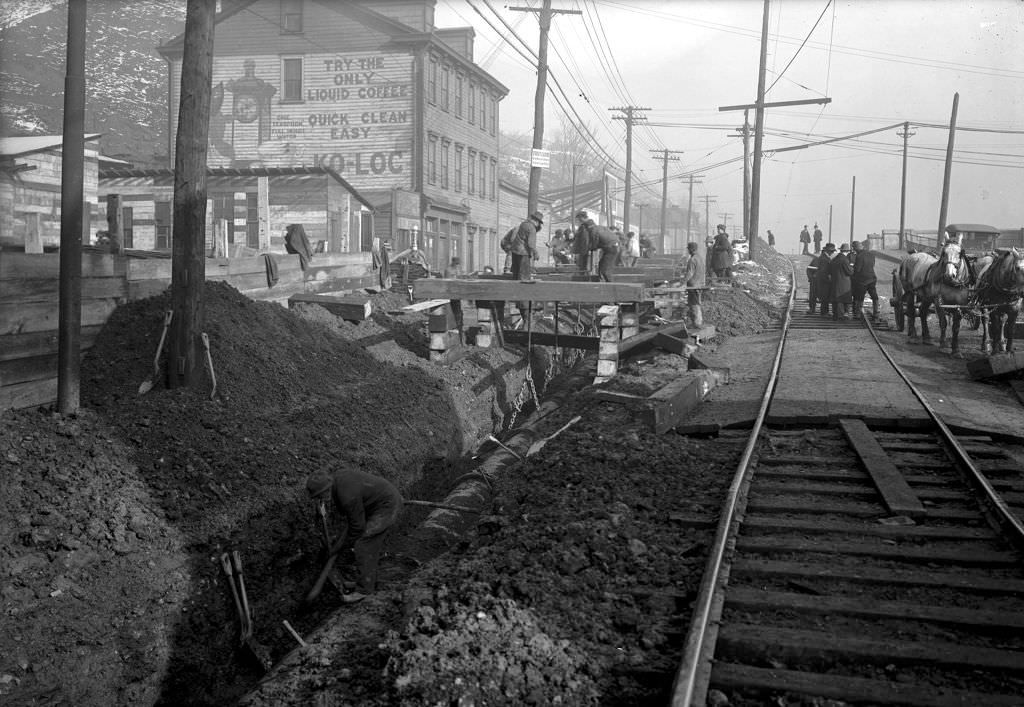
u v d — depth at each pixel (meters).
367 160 37.00
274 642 8.01
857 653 4.97
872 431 10.68
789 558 6.58
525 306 20.77
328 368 14.09
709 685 4.69
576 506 7.84
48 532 7.33
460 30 43.09
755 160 39.69
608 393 13.48
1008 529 6.84
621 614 5.63
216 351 11.80
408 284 21.70
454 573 6.62
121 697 6.86
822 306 24.03
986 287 16.33
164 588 7.57
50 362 10.08
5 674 6.20
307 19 37.16
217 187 28.81
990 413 11.45
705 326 20.56
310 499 9.56
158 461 9.13
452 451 13.73
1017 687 4.67
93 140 21.36
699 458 9.56
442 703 4.63
